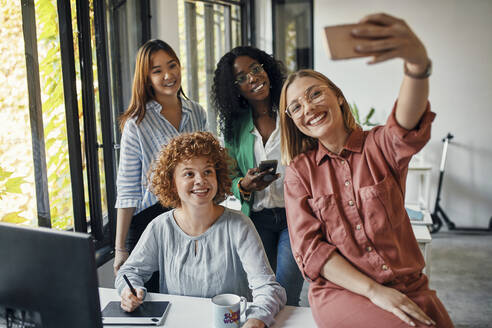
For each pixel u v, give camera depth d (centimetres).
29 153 196
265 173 187
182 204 149
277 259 192
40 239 90
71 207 227
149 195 200
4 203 188
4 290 95
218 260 149
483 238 450
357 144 124
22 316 95
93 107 232
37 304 93
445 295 317
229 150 214
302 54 484
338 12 479
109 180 246
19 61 189
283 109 133
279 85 207
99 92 239
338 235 122
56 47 213
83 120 230
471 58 462
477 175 475
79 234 88
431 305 116
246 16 412
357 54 81
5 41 183
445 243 438
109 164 246
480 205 478
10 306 96
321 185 127
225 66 206
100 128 244
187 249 150
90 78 229
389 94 484
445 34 463
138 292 141
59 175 219
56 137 216
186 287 151
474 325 272
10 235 92
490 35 455
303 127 126
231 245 150
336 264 120
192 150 143
